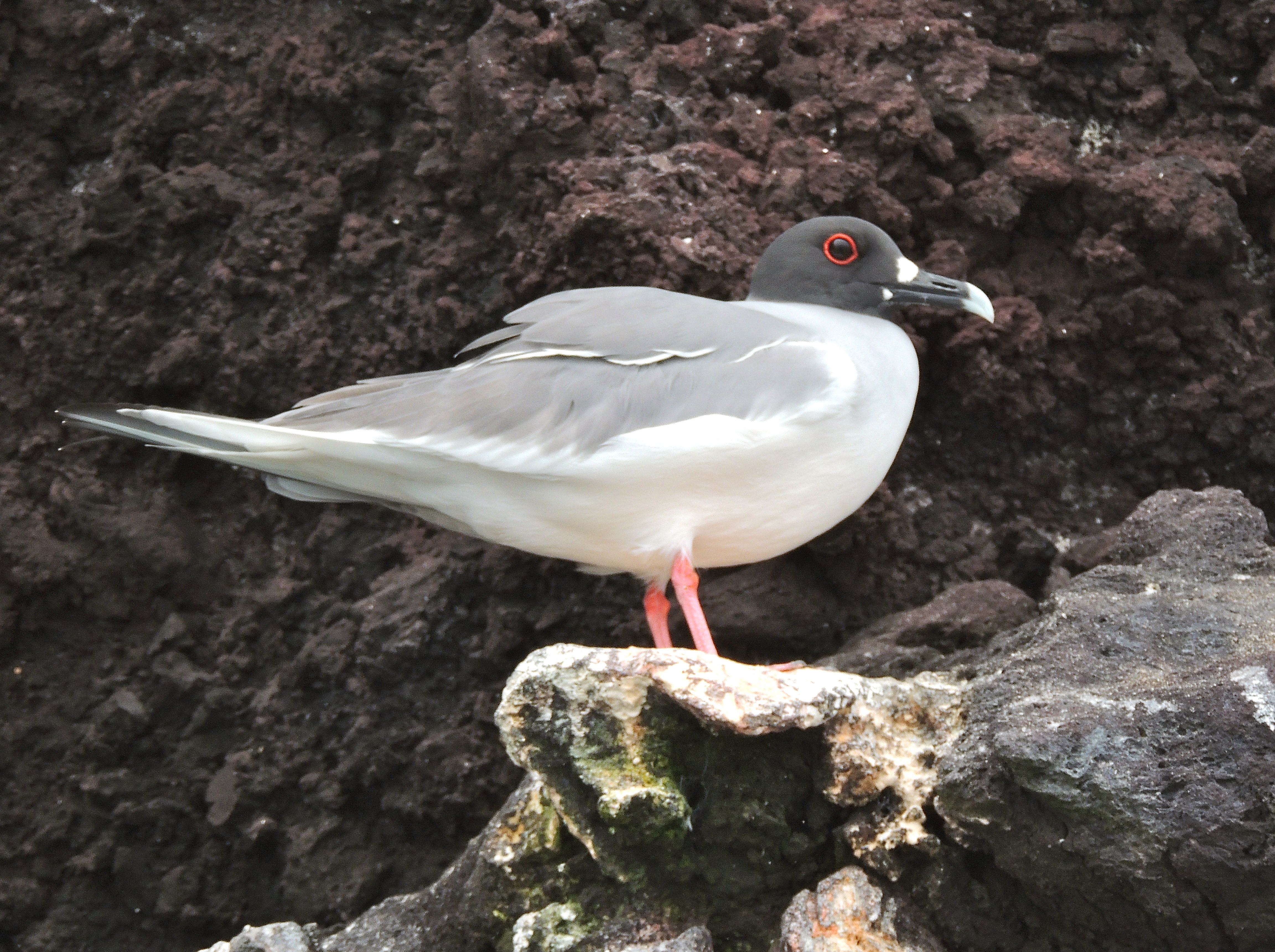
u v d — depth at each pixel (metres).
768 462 5.44
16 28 7.78
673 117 7.16
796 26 7.53
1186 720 4.48
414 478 5.71
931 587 7.13
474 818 7.00
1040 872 4.68
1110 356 7.12
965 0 7.55
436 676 7.10
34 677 7.27
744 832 5.06
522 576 7.04
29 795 7.18
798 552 7.07
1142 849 4.37
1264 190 7.10
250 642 7.40
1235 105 7.33
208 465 7.62
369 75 7.64
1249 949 4.43
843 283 6.30
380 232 7.60
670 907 5.14
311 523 7.60
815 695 4.88
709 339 5.58
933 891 4.95
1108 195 7.01
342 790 7.07
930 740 5.22
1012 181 7.16
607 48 7.35
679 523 5.59
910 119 7.14
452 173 7.47
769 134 7.21
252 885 7.14
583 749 4.93
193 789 7.17
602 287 6.36
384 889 7.05
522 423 5.48
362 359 7.55
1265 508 7.08
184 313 7.64
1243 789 4.30
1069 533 7.17
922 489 7.25
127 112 7.82
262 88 7.75
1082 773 4.46
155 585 7.38
